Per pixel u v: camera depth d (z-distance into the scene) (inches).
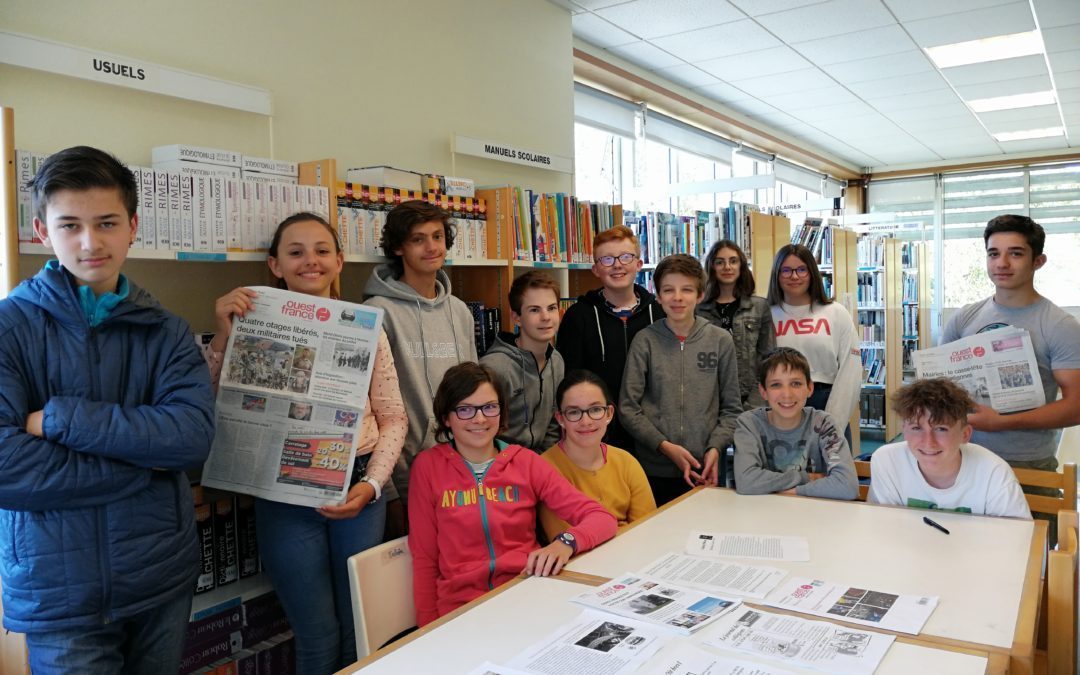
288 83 111.9
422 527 77.7
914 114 320.5
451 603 75.7
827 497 92.4
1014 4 195.2
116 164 60.3
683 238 192.4
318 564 82.4
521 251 131.5
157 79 92.7
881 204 468.8
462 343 103.0
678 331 112.0
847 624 53.3
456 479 79.5
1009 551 69.1
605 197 253.4
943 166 445.7
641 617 55.1
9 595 57.5
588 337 118.1
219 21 101.9
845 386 133.7
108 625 59.6
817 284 137.6
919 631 52.0
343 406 80.2
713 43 220.8
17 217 69.4
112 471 57.4
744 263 132.6
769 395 97.2
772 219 221.6
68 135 86.0
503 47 159.0
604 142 253.9
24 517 56.9
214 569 88.0
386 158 129.4
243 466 79.4
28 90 82.4
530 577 65.9
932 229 452.4
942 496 84.6
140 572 60.5
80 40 86.5
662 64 241.1
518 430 103.6
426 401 96.2
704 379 111.3
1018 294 102.3
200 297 98.7
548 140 174.2
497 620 56.1
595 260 118.5
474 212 125.5
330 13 118.7
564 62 180.7
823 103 298.5
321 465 79.2
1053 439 101.5
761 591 60.0
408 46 133.9
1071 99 299.1
